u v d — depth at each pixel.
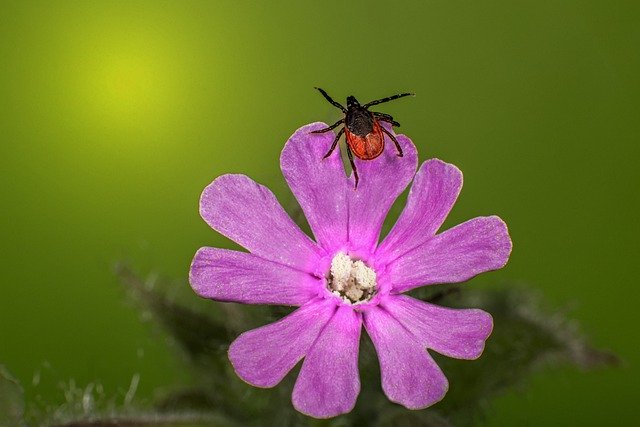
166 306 0.15
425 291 0.15
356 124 0.14
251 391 0.15
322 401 0.14
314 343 0.14
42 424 0.15
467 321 0.14
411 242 0.14
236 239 0.14
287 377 0.15
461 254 0.14
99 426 0.15
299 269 0.14
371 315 0.14
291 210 0.15
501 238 0.14
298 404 0.14
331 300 0.14
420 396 0.14
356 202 0.14
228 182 0.14
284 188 0.15
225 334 0.15
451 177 0.14
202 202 0.14
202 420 0.15
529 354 0.15
